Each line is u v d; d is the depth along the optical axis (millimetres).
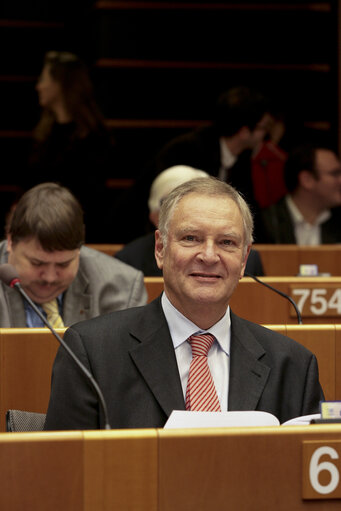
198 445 3258
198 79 15289
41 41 16250
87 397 4141
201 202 4109
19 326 5949
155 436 3240
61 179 12219
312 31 15484
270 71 15383
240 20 15320
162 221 4234
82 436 3211
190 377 4168
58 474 3189
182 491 3246
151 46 15133
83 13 16141
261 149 13109
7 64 16156
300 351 4496
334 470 3316
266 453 3289
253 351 4355
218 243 4090
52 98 12266
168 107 15305
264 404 4238
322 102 15531
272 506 3291
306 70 15445
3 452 3158
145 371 4160
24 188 12352
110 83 15094
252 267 8453
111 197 15016
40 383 5516
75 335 4312
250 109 11703
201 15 15195
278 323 7883
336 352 5801
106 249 10930
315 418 3635
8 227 6090
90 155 12211
